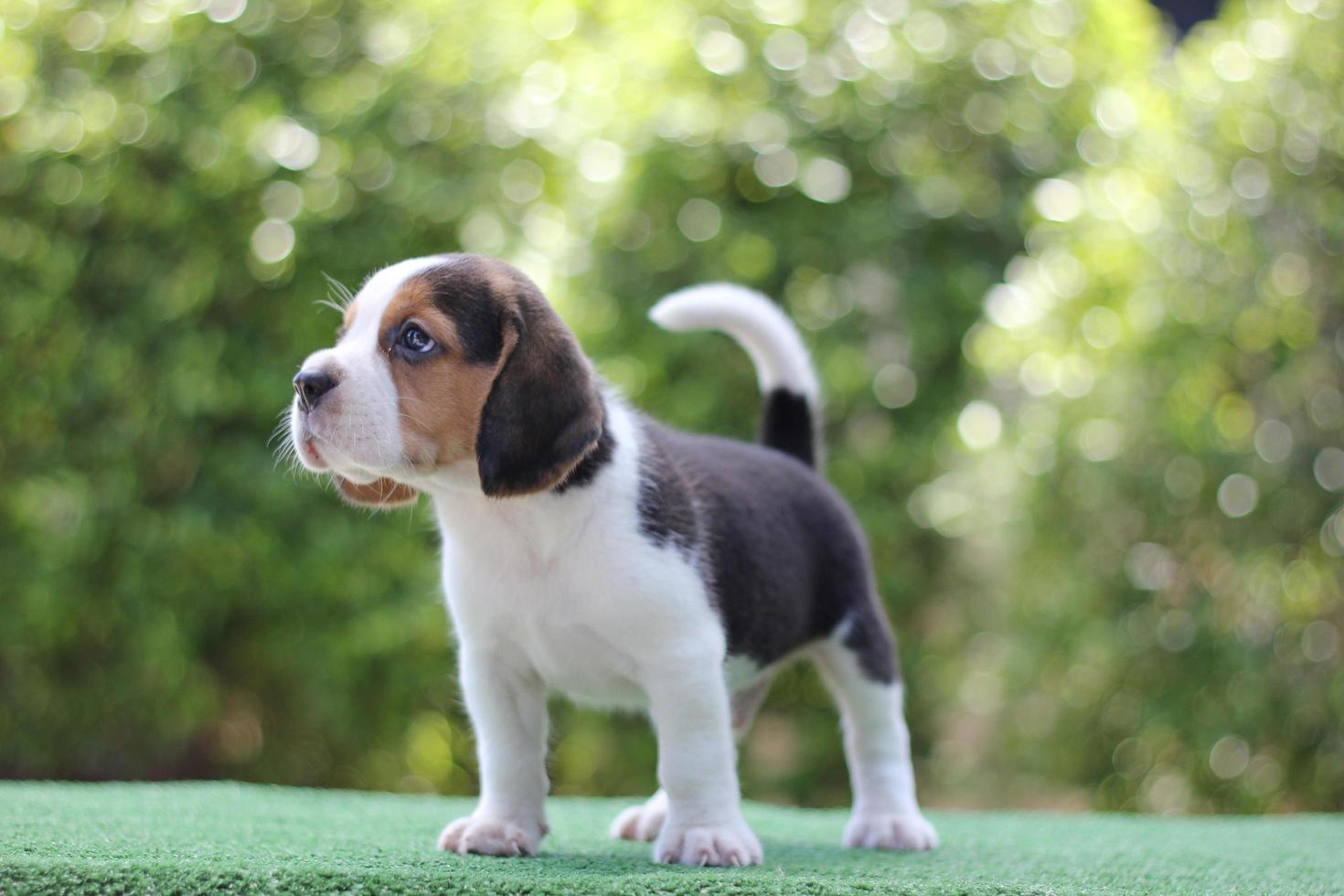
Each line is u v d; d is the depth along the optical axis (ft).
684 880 11.62
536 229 25.72
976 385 25.66
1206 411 26.08
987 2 25.76
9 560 25.05
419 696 25.57
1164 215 26.35
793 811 21.06
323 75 25.30
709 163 24.81
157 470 25.26
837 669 16.11
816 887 11.64
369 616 24.71
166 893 11.15
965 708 26.99
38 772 26.68
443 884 11.21
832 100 25.11
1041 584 26.66
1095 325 26.53
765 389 17.56
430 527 24.77
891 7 25.59
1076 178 25.70
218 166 24.35
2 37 24.91
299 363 24.62
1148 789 26.48
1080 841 17.31
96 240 24.95
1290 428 26.55
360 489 14.15
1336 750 25.89
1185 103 26.71
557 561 13.24
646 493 13.47
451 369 12.92
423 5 25.61
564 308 24.80
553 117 25.50
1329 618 26.37
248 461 24.80
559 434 12.84
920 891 11.68
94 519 24.80
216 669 26.04
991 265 25.20
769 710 25.59
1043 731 26.78
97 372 24.79
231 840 14.30
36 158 24.53
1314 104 26.32
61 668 25.95
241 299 25.00
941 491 26.11
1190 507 26.32
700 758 13.35
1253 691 25.76
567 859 13.43
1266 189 26.45
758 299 17.61
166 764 27.14
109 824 15.23
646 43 25.18
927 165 25.34
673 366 24.81
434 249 25.11
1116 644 26.03
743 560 14.26
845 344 24.52
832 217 24.80
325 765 26.61
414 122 25.26
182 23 24.79
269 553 24.72
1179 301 26.12
